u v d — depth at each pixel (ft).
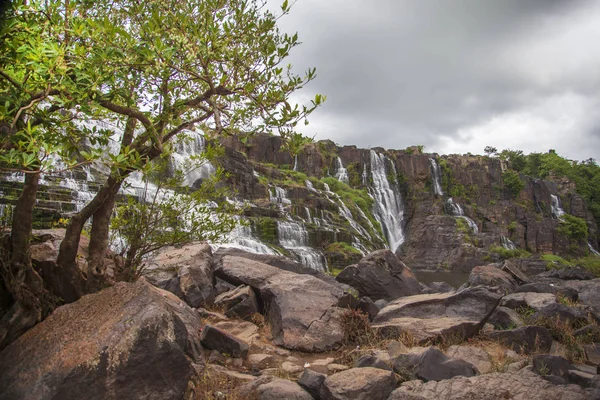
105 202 17.56
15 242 15.83
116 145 82.94
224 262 33.76
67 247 16.67
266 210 122.72
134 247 20.99
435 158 251.80
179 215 21.88
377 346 23.80
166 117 15.60
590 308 34.04
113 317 14.05
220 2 15.56
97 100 13.55
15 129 13.85
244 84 15.78
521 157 402.72
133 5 16.20
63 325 14.42
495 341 25.17
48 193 72.84
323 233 131.75
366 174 227.20
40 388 12.21
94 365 12.62
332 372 20.57
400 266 40.91
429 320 26.66
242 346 21.45
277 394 16.46
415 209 231.91
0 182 64.80
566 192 303.68
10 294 16.33
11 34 12.41
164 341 13.70
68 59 12.91
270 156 202.49
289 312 26.03
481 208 241.55
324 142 235.20
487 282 45.55
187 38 14.28
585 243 260.62
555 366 19.51
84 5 14.26
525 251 226.99
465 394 16.34
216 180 22.11
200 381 17.07
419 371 18.34
